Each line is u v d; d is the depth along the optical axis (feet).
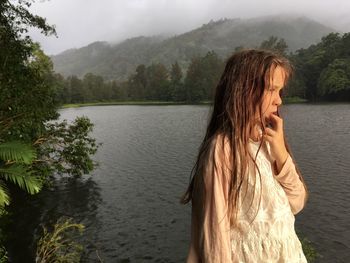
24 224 52.21
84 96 456.45
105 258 40.06
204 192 4.32
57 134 58.39
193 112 240.12
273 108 4.62
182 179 70.95
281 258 4.31
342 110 203.51
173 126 160.66
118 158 94.07
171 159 90.07
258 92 4.40
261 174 4.37
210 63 406.41
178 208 54.49
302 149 94.48
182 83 427.74
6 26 48.75
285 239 4.35
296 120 160.04
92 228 48.44
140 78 497.46
